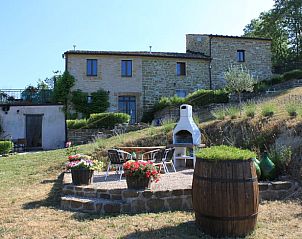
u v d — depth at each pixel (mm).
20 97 24141
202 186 4695
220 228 4582
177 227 5070
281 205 6172
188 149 10906
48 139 21188
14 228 5238
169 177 8195
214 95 19875
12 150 18984
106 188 6688
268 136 9602
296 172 7316
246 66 24531
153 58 23141
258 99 17406
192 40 26422
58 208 6500
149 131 13930
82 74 22125
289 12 33250
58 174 10305
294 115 9961
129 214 5930
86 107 21828
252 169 4676
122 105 22641
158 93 23078
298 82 20453
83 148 13344
